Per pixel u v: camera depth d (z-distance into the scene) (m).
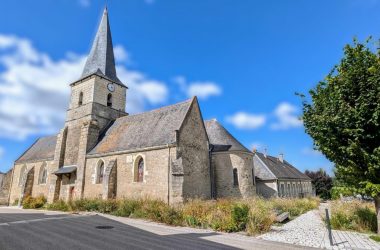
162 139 20.42
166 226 12.95
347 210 13.68
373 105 9.30
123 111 30.59
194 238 9.95
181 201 17.64
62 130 28.48
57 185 26.47
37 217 16.17
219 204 14.45
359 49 10.10
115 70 31.89
